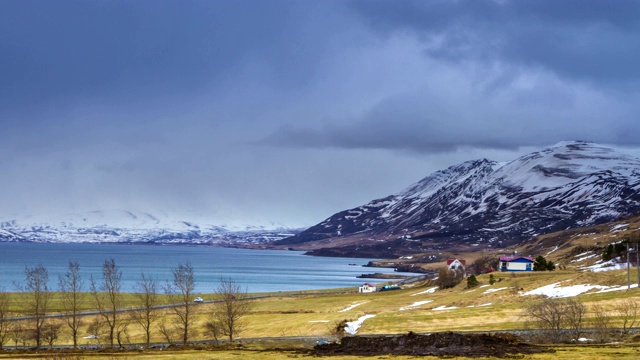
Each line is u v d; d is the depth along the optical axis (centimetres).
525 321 11825
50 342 12938
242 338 13362
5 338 14088
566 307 10169
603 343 9112
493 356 7675
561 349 8181
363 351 8512
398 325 12850
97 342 14112
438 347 8469
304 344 10681
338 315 16138
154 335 14788
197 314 17888
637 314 11625
